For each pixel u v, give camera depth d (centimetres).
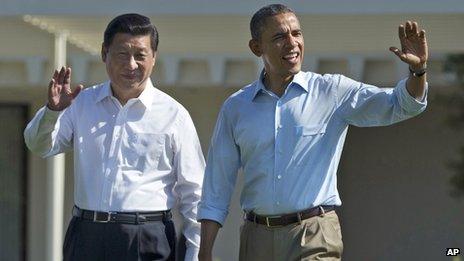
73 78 4038
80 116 1817
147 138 1806
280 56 1648
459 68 4359
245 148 1691
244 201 1720
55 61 3431
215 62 3997
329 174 1683
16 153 4744
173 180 1844
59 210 3731
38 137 1736
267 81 1702
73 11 2888
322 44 3547
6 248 4769
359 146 4772
